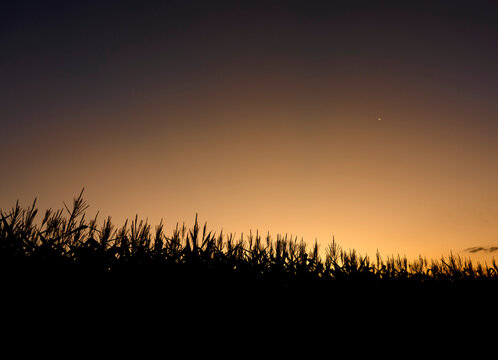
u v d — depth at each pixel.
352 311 3.46
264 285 3.48
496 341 3.03
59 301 2.29
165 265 2.98
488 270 5.20
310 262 3.96
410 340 3.01
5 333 2.00
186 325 2.50
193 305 2.69
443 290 4.37
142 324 2.37
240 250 3.88
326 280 4.04
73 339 2.09
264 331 2.78
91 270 2.55
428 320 3.46
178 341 2.34
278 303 3.27
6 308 2.13
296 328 2.95
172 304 2.61
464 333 3.19
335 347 2.73
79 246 2.70
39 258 2.42
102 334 2.19
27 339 2.00
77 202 2.82
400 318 3.47
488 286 4.51
